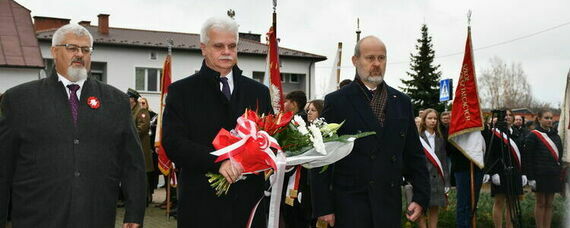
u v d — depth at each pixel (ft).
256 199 11.32
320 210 13.33
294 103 22.04
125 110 12.32
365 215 13.17
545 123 26.37
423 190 13.85
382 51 13.70
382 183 13.30
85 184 11.42
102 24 101.96
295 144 10.85
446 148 27.17
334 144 11.20
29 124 11.33
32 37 75.97
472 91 25.94
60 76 11.87
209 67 11.43
